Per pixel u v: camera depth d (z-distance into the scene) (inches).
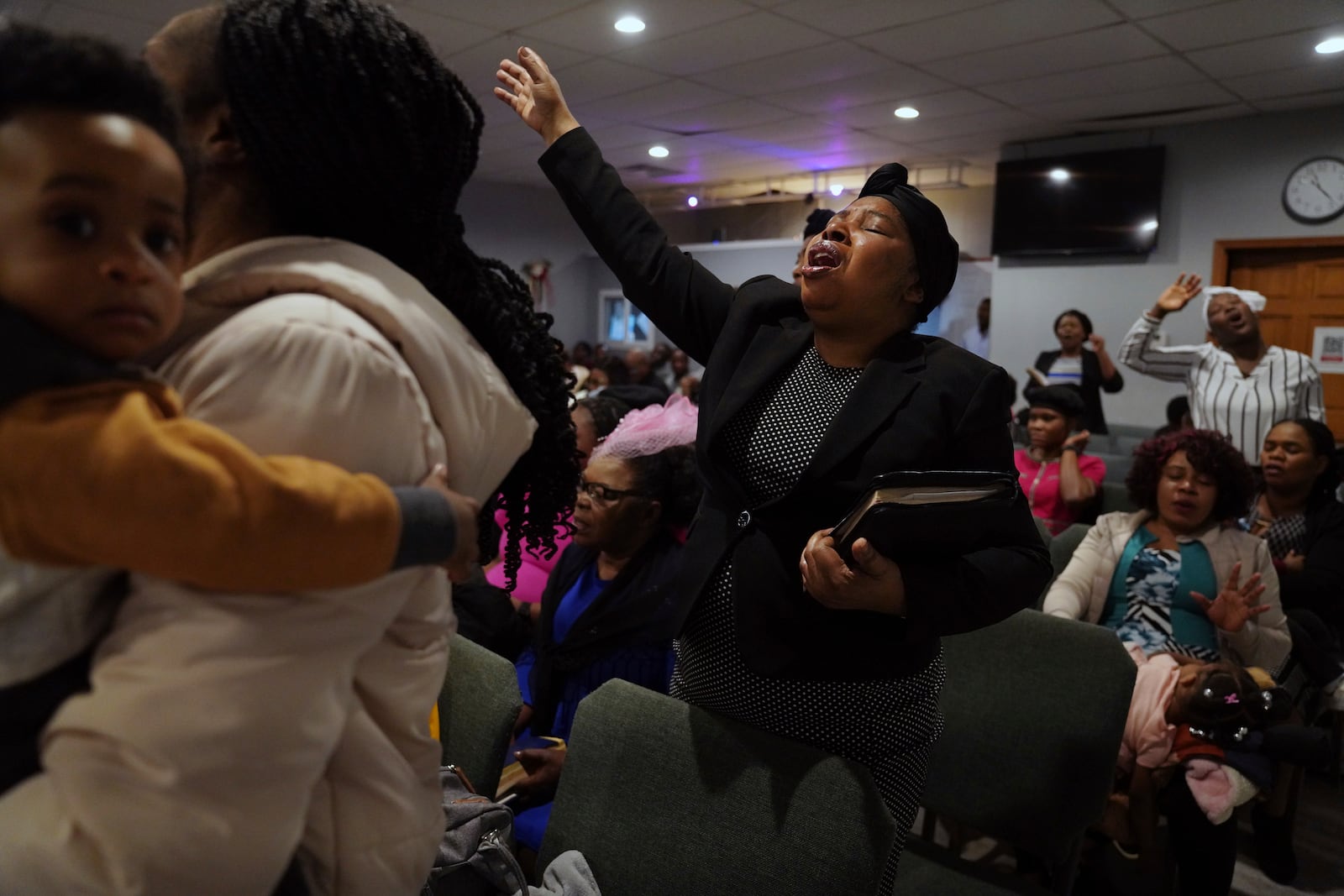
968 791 61.2
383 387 22.5
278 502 18.8
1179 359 167.0
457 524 23.0
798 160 322.0
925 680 45.4
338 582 20.3
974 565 38.6
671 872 44.9
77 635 20.8
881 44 186.9
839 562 36.5
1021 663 61.3
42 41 18.6
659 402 111.9
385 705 25.4
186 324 22.7
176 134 20.8
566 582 74.4
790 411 44.6
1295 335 245.0
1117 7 163.2
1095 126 257.1
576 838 48.6
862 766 41.8
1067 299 278.7
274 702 20.4
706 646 46.1
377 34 24.9
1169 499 86.7
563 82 219.3
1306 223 236.5
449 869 40.0
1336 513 108.9
